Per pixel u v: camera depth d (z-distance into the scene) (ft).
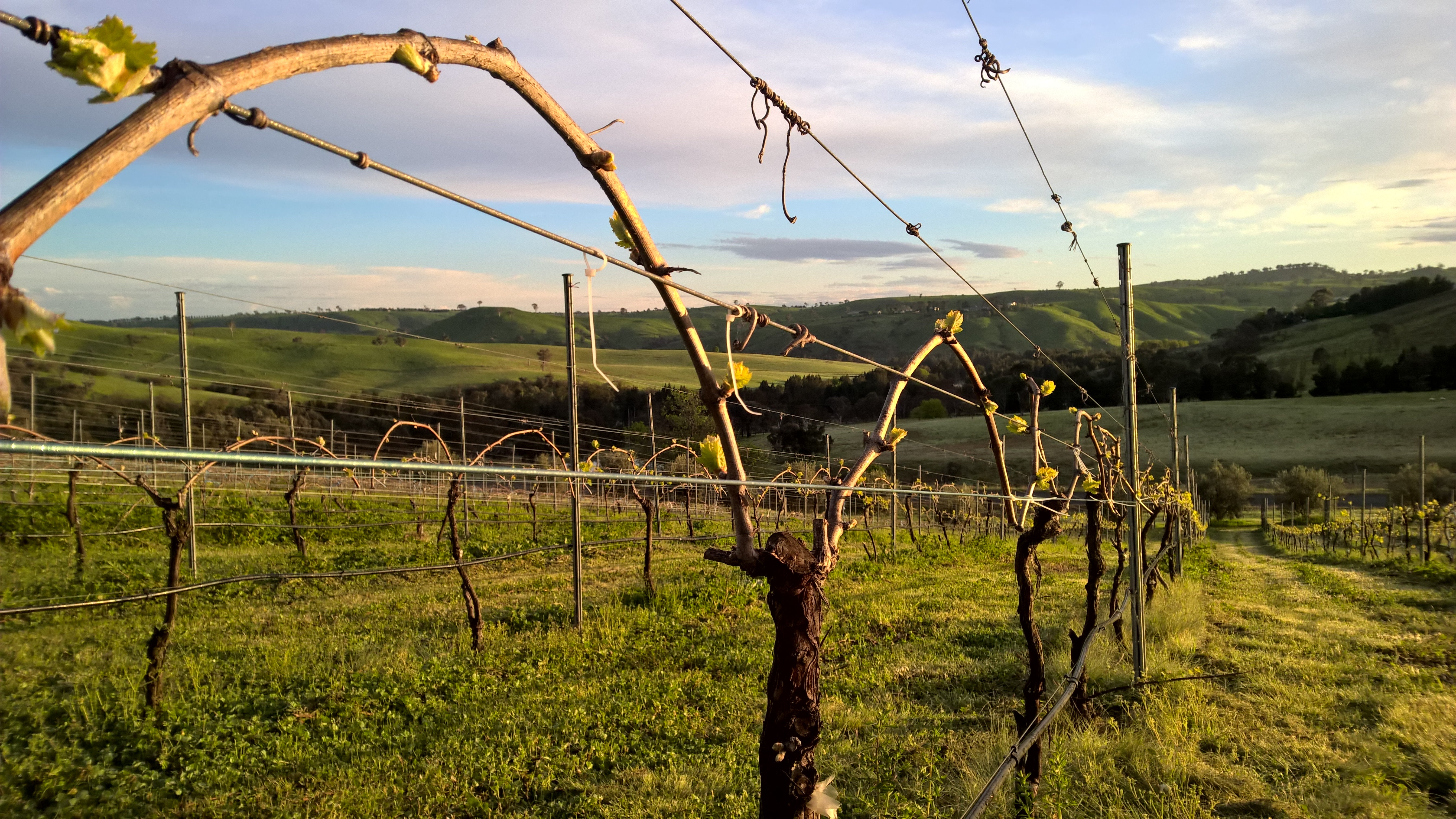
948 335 12.09
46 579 33.32
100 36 2.17
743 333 165.58
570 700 22.20
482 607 35.17
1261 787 16.65
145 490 20.66
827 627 31.99
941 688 24.35
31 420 53.62
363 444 105.70
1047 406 173.37
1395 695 22.80
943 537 75.92
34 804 15.55
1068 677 17.81
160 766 17.58
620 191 5.49
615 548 54.80
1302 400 219.41
